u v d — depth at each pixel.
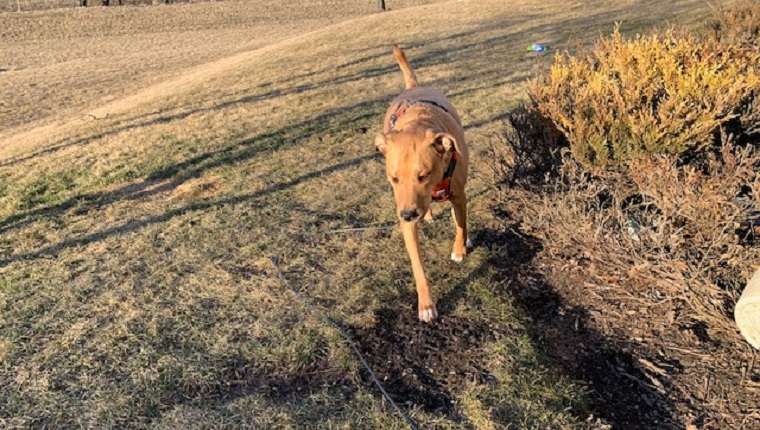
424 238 4.49
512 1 18.52
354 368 3.19
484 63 10.18
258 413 2.93
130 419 2.96
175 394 3.11
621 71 4.42
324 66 11.69
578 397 2.90
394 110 4.32
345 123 7.62
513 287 3.85
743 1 7.93
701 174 3.58
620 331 3.39
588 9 15.34
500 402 2.87
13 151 8.85
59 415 3.01
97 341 3.57
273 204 5.41
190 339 3.53
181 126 8.38
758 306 2.82
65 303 4.04
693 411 2.86
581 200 4.01
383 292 3.85
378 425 2.80
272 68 12.27
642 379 3.07
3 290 4.29
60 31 33.03
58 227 5.41
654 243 3.49
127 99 12.72
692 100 3.94
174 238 4.90
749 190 3.88
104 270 4.48
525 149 4.70
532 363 3.11
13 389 3.23
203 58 21.73
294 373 3.21
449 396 2.98
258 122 8.08
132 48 27.86
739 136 4.06
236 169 6.40
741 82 3.85
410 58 11.45
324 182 5.77
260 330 3.56
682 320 3.39
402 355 3.29
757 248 3.26
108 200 5.98
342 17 37.12
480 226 4.57
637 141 3.92
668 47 4.62
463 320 3.52
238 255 4.52
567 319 3.54
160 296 4.03
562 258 4.06
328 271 4.19
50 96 16.31
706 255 3.27
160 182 6.31
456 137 3.86
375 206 5.16
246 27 34.16
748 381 2.95
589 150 4.09
